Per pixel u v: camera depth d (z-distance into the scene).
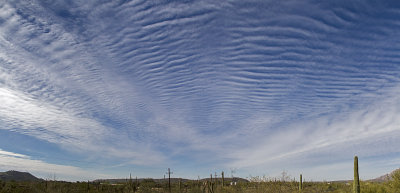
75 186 53.84
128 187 58.59
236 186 40.00
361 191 25.14
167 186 58.38
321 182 42.62
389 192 23.58
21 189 39.81
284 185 37.22
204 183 42.00
